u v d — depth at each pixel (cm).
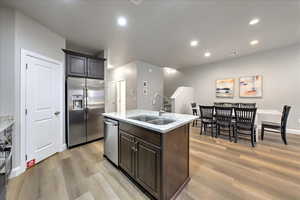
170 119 199
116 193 161
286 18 237
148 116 236
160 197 140
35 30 232
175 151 158
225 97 519
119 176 196
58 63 281
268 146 305
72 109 302
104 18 231
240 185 174
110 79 717
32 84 227
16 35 201
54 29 263
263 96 433
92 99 339
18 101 204
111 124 225
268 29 279
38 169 214
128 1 190
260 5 202
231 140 347
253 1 193
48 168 217
